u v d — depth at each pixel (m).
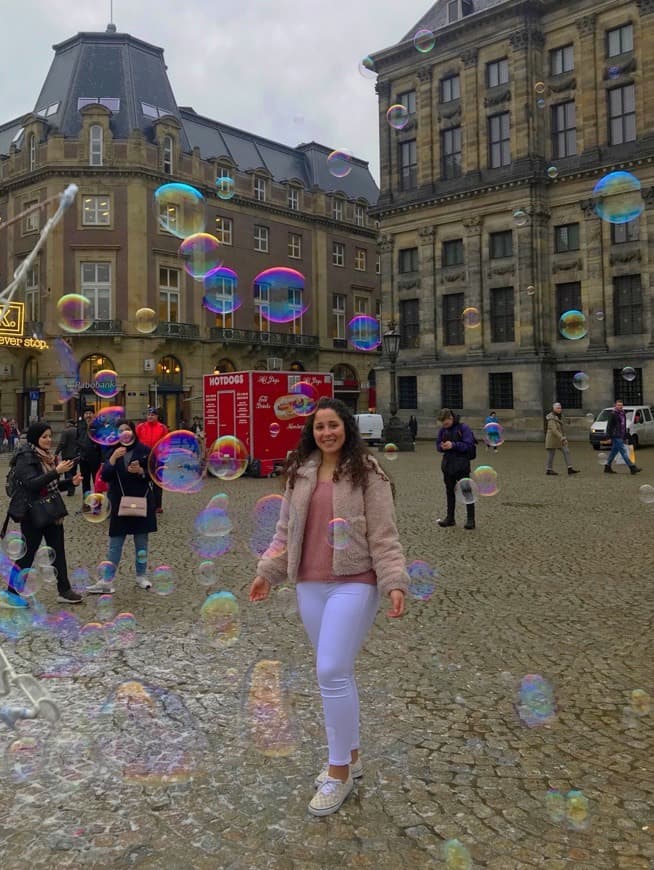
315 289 51.06
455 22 38.25
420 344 41.25
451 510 10.81
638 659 5.02
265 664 5.00
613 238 35.00
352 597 3.20
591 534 9.98
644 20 33.28
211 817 3.11
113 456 7.18
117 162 39.66
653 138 33.19
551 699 4.34
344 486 3.26
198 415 42.81
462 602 6.59
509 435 37.12
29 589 6.30
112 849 2.88
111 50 42.59
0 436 34.28
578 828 2.98
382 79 42.19
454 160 39.78
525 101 36.28
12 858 2.83
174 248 41.62
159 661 5.10
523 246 36.69
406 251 42.19
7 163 41.84
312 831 2.99
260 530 10.78
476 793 3.28
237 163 47.53
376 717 4.12
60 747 3.76
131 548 9.41
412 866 2.75
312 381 21.27
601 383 35.22
